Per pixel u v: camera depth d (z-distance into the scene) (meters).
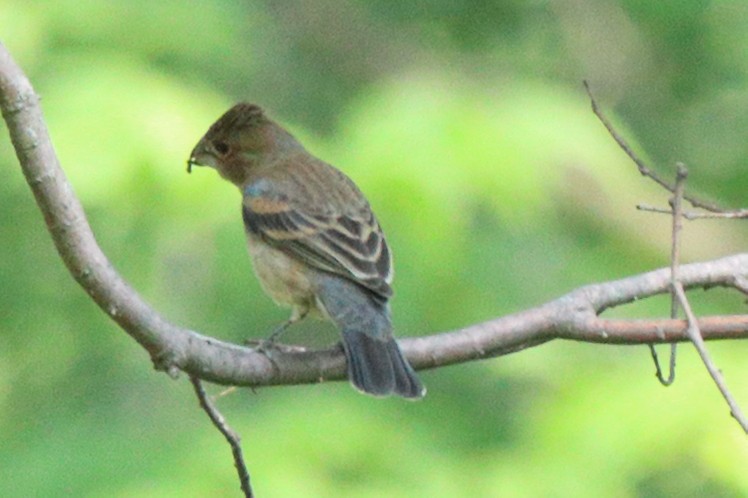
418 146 13.41
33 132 6.49
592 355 14.21
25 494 12.54
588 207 15.88
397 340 8.15
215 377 7.33
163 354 7.01
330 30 17.86
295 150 9.70
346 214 8.98
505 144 13.55
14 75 6.44
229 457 12.20
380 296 8.51
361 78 17.64
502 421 14.32
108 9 14.38
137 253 14.46
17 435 14.02
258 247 9.04
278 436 12.54
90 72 13.43
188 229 13.32
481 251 15.23
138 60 13.92
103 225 14.04
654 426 12.32
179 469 12.12
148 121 13.01
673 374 7.79
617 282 8.26
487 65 17.86
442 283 14.29
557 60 18.19
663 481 13.79
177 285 14.98
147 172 12.89
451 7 17.95
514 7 17.95
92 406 15.03
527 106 13.98
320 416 12.89
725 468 11.98
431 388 14.91
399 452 12.78
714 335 7.60
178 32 14.63
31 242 15.62
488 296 14.98
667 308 15.32
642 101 18.31
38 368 15.66
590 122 14.17
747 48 17.94
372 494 12.16
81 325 15.72
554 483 12.37
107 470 12.46
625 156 15.30
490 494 12.44
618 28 18.38
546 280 15.45
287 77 17.20
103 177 12.76
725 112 18.25
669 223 16.08
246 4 16.88
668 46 18.20
